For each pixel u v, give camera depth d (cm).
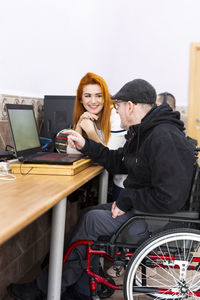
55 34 299
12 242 194
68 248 160
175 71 468
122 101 159
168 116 147
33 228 224
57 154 200
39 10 267
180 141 137
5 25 220
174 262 144
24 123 192
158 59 464
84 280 179
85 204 265
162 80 471
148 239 139
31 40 257
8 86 226
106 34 424
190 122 481
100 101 222
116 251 147
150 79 471
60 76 314
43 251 245
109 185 285
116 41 457
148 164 146
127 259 151
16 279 202
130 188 154
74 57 344
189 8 452
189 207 141
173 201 133
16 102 224
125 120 161
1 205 107
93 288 158
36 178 153
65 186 137
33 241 225
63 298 174
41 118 270
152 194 138
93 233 158
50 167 162
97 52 404
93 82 221
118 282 204
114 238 147
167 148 135
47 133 257
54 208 138
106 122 222
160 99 293
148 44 462
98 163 195
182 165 134
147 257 146
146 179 151
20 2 238
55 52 301
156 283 177
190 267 150
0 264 181
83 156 196
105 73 436
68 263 159
